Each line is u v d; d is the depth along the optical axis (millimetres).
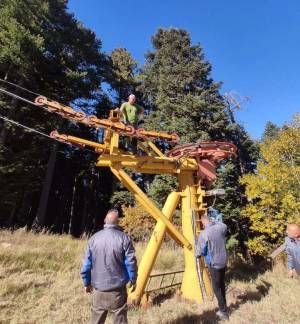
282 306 6406
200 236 6434
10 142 19266
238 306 6637
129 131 7715
